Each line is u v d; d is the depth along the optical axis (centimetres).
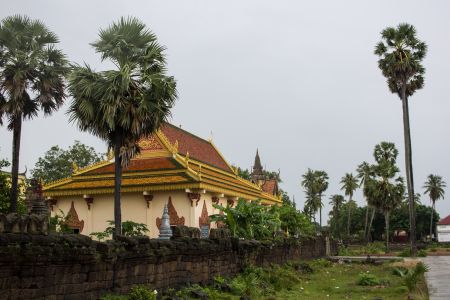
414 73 4522
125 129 2288
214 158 4650
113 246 1173
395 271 2738
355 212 11538
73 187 3453
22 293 912
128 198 3375
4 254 866
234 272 2009
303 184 10881
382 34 4606
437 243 8544
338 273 2920
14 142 2638
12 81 2595
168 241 1470
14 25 2716
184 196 3234
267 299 1666
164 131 3906
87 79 2250
